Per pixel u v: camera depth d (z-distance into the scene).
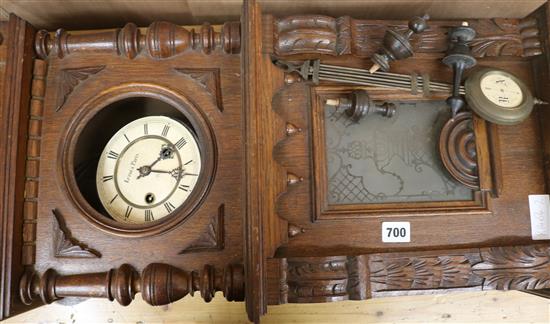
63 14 1.04
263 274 0.78
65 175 0.89
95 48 0.92
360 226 0.89
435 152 0.94
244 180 0.81
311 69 0.90
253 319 0.75
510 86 0.92
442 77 0.95
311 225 0.88
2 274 0.82
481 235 0.90
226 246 0.85
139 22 1.09
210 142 0.89
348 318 1.12
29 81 0.90
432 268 0.85
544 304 1.13
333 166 0.93
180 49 0.92
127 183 0.92
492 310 1.13
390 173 0.93
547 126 0.93
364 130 0.94
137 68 0.92
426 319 1.12
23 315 1.11
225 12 1.05
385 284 0.84
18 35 0.89
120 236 0.86
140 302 1.12
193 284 0.82
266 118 0.88
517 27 0.97
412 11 1.07
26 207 0.87
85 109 0.91
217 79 0.91
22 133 0.87
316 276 0.83
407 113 0.96
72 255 0.86
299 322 1.12
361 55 0.94
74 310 1.12
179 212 0.87
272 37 0.91
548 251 0.87
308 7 1.04
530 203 0.92
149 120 0.96
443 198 0.93
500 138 0.94
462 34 0.90
